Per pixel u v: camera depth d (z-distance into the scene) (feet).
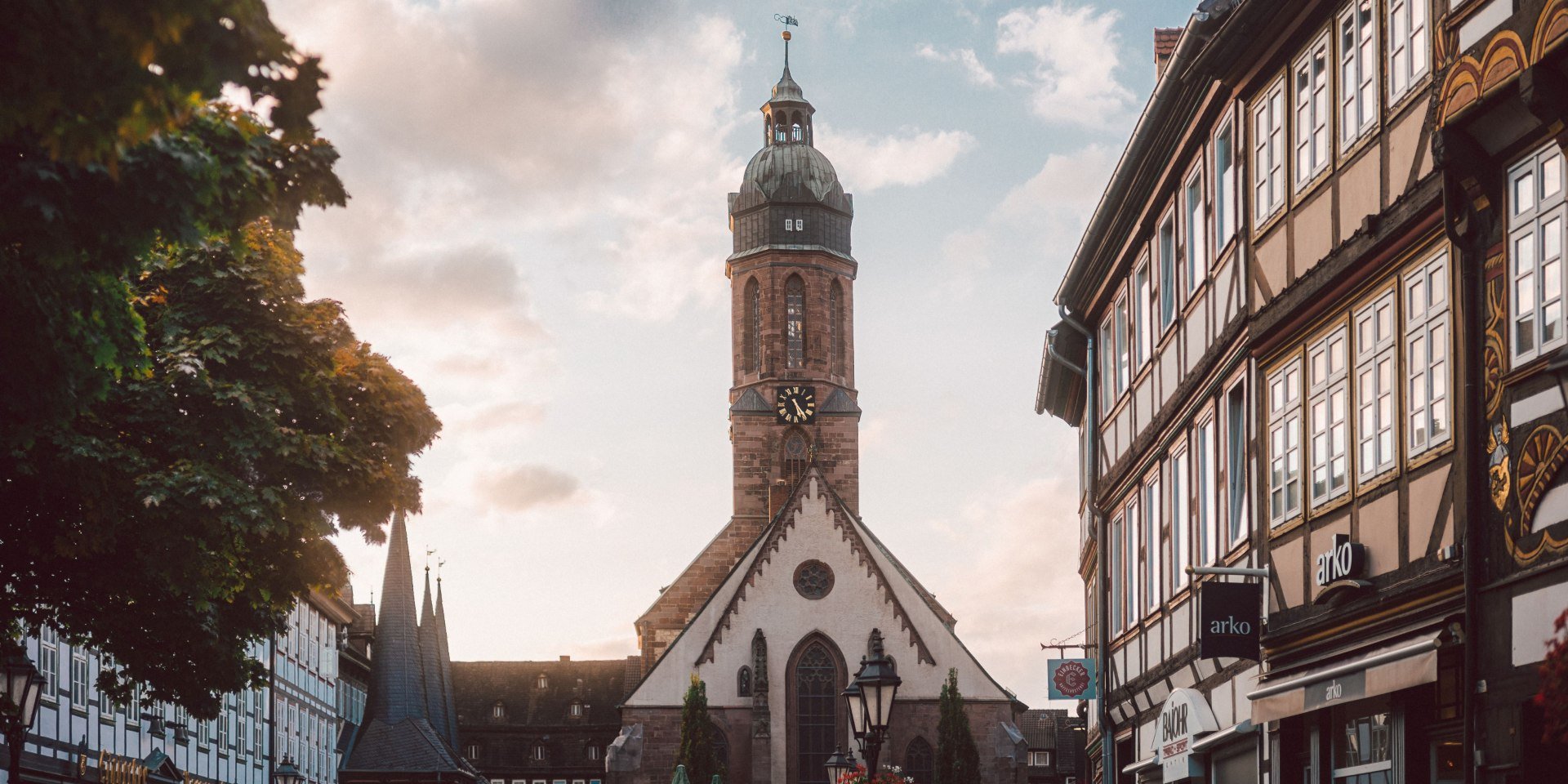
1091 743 123.54
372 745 301.02
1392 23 49.88
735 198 346.74
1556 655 31.30
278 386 69.56
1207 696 70.85
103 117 27.50
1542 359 40.45
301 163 42.45
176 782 158.40
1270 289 60.18
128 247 41.86
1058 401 122.21
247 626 74.59
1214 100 67.36
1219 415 67.46
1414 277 48.24
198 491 63.82
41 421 49.52
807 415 331.77
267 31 27.68
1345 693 50.14
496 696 425.69
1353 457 52.21
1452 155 43.24
